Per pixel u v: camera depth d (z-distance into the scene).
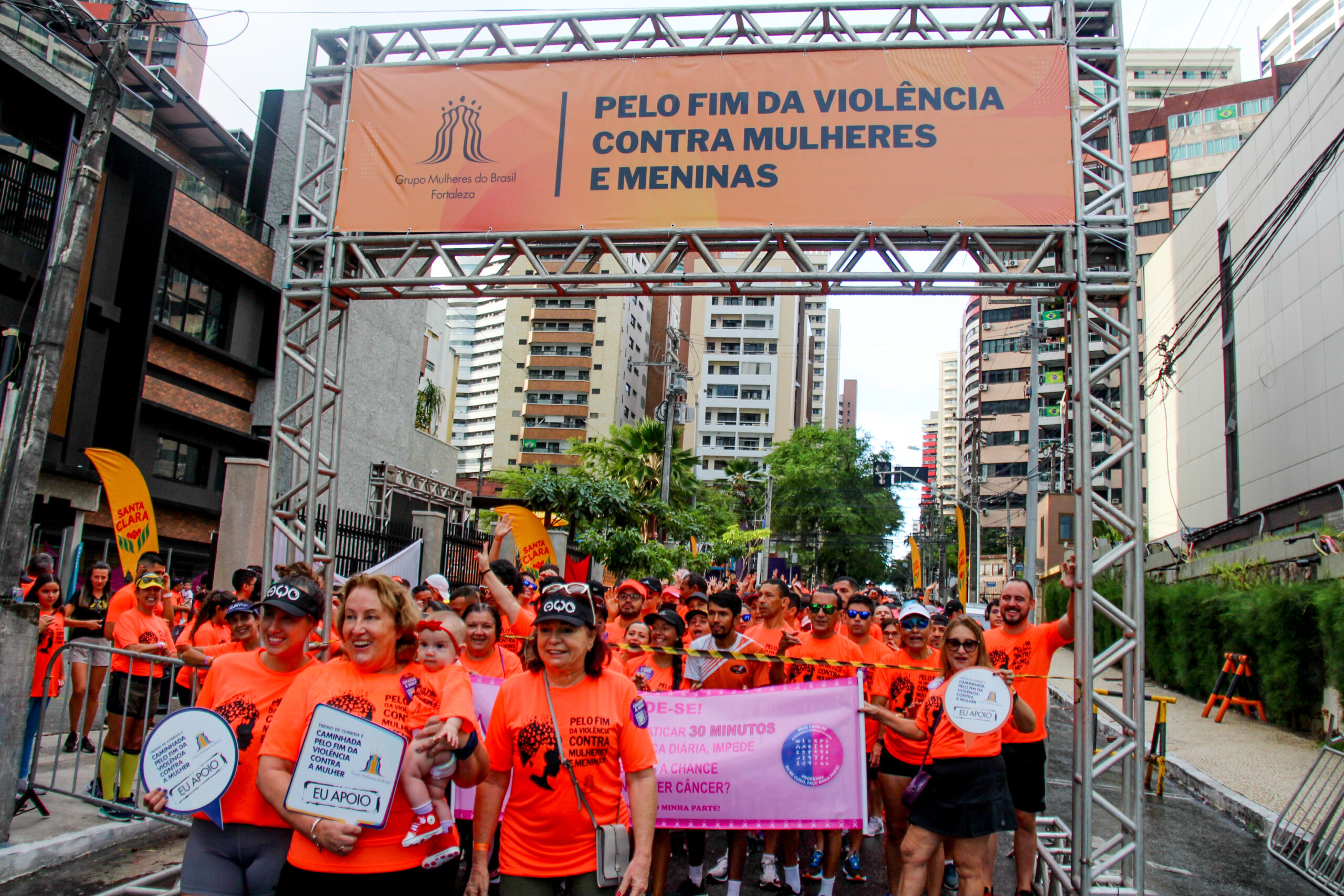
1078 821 6.20
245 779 3.78
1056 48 7.38
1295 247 24.23
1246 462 27.80
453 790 5.50
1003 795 4.76
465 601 5.84
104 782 6.66
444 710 3.51
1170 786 10.30
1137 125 67.00
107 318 17.17
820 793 5.47
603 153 7.80
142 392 17.53
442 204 7.99
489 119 8.03
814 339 110.69
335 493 8.41
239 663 4.00
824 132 7.52
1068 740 13.19
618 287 7.99
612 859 3.50
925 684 6.45
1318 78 23.08
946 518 62.78
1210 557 22.30
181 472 20.05
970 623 5.05
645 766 3.60
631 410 69.31
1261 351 26.67
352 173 8.18
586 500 21.77
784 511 56.81
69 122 16.48
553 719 3.57
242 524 11.95
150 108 19.42
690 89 7.75
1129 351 6.89
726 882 6.15
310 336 8.70
